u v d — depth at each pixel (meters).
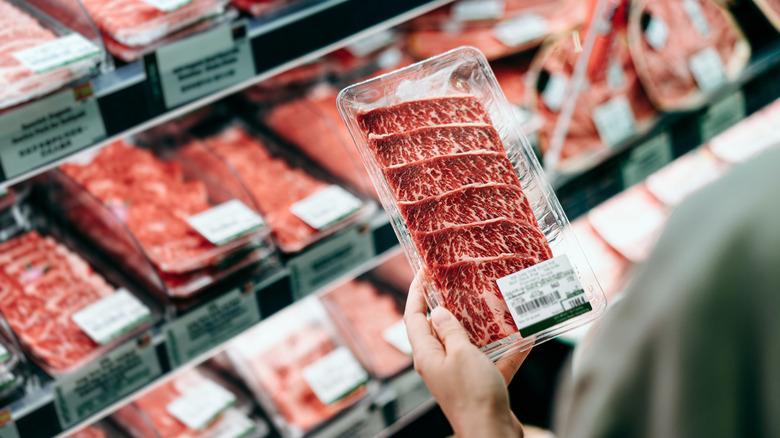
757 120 2.72
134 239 1.50
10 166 1.18
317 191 1.80
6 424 1.27
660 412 0.72
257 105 2.03
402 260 2.21
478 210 1.07
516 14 2.34
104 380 1.40
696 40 2.26
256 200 1.71
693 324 0.68
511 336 1.02
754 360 0.67
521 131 1.14
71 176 1.71
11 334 1.38
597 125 2.05
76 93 1.20
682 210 0.74
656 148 2.13
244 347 2.05
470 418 0.86
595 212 2.55
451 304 1.03
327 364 1.99
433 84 1.14
